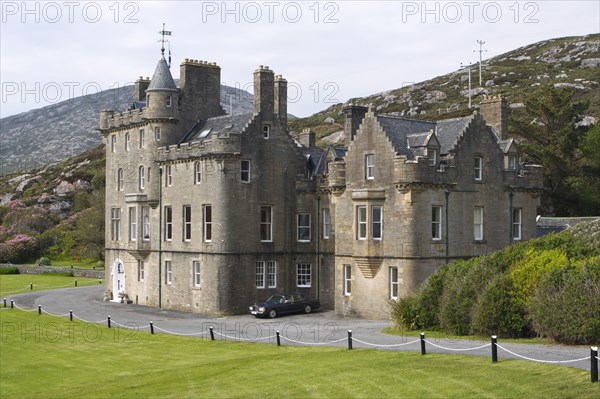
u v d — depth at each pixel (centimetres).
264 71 6116
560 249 3834
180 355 3853
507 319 3547
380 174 5169
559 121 8544
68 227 12656
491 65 16225
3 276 10031
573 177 8375
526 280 3569
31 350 4206
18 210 13538
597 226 4631
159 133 6531
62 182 14600
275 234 6144
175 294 6322
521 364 2744
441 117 12269
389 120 5378
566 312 3219
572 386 2383
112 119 7088
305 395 2584
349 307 5378
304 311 5697
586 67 14200
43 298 7275
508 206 5575
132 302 6888
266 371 3078
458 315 3769
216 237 5897
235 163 5909
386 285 5106
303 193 6209
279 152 6181
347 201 5425
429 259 5019
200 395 2752
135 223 6762
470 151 5325
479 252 5325
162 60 6600
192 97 6681
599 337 3153
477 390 2436
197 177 6109
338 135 12312
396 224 5047
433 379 2620
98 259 11538
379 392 2527
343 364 3066
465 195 5262
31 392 3194
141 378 3272
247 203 5978
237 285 5903
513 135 9331
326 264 6109
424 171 4972
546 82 13325
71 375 3509
